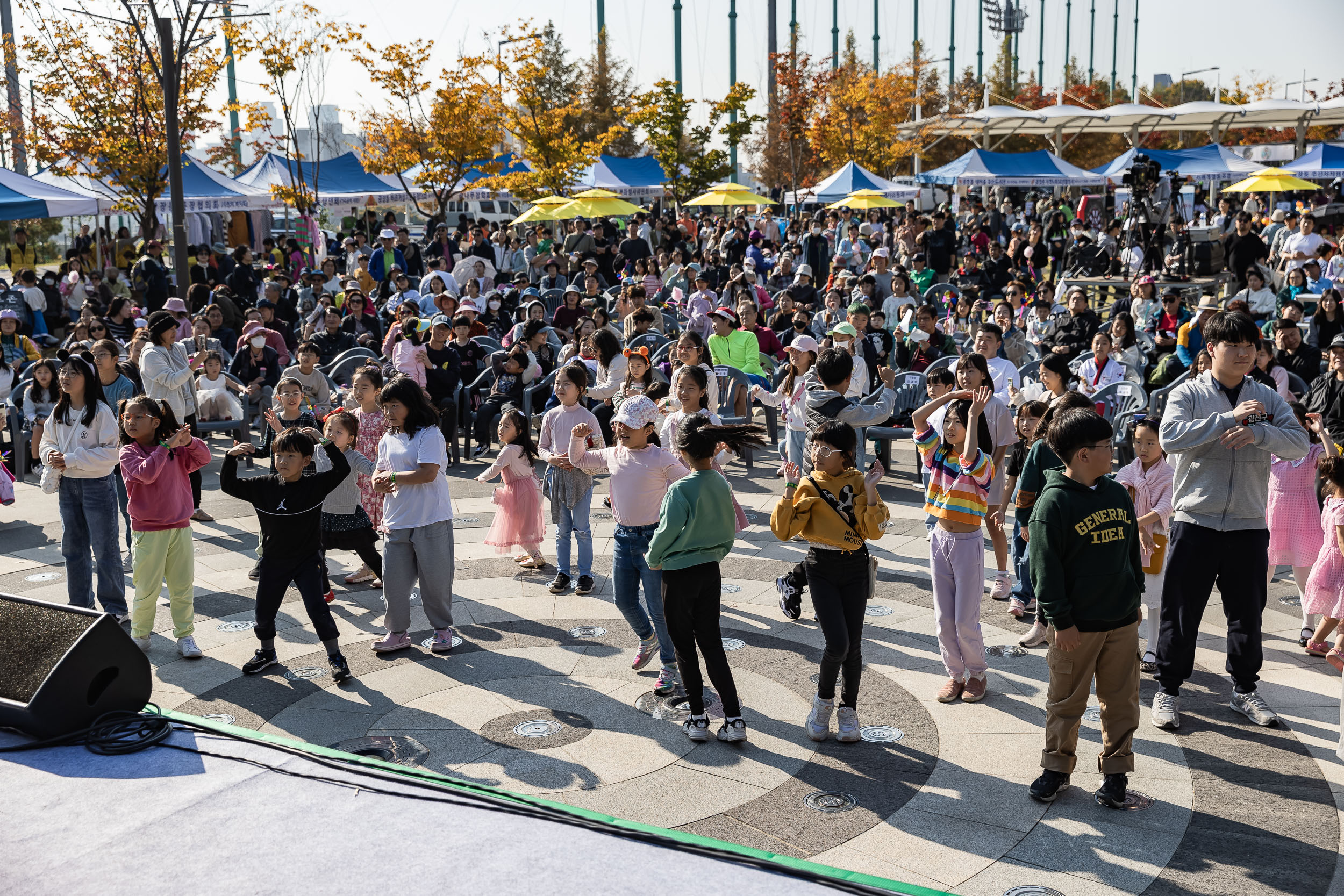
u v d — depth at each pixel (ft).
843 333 31.73
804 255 82.23
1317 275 56.08
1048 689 18.80
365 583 26.40
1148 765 16.56
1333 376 27.20
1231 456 17.42
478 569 27.32
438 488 21.31
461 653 21.72
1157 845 14.21
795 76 126.31
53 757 13.12
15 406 37.78
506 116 101.45
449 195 99.91
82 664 13.60
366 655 21.72
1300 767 16.33
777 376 40.19
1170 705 17.83
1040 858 13.93
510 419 26.09
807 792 15.84
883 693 19.48
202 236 96.84
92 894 10.21
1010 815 15.10
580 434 20.93
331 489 20.30
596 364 36.04
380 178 101.91
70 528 22.84
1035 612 22.36
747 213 132.67
